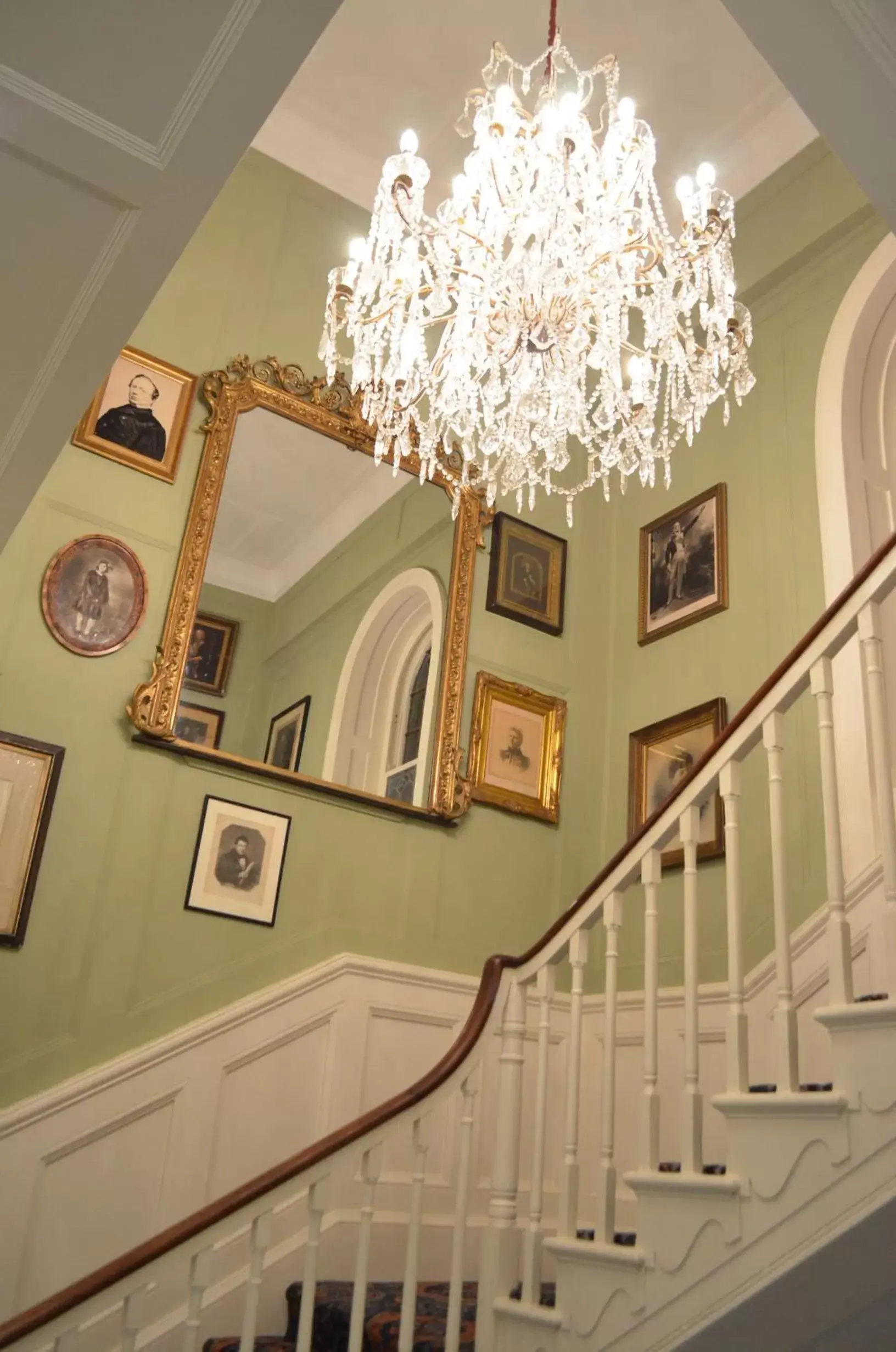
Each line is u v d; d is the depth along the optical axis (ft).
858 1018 7.48
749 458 16.31
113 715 13.34
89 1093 11.76
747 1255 7.68
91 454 14.21
